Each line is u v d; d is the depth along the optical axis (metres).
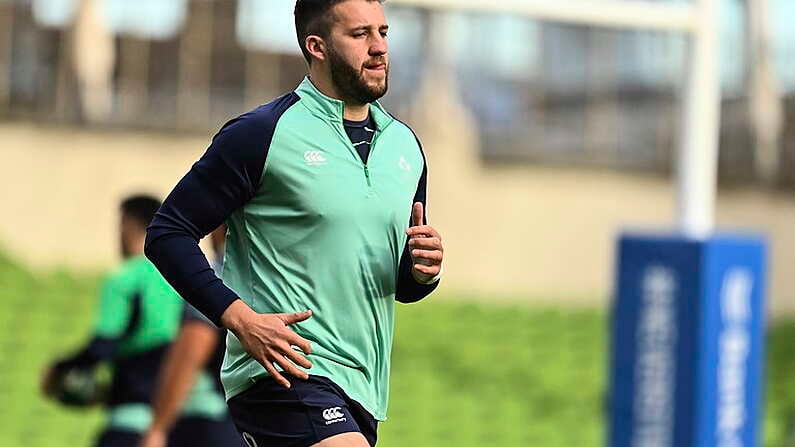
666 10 28.88
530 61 64.31
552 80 64.62
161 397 20.64
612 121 65.12
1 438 44.69
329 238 12.54
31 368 50.00
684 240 25.30
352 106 12.84
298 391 12.55
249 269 12.74
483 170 63.06
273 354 11.82
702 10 28.98
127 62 57.94
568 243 64.00
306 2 12.74
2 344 51.03
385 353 13.12
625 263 26.17
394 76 61.78
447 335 59.62
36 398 47.78
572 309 63.28
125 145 57.22
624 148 65.00
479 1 28.09
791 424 52.81
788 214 66.38
